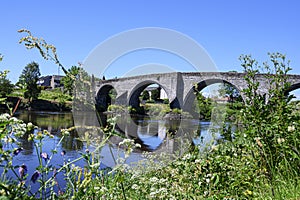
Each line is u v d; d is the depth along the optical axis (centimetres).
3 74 202
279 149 304
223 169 313
